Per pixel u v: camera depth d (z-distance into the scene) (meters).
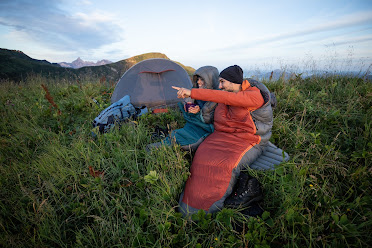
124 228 1.76
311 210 1.78
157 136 3.05
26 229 1.78
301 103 3.38
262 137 2.23
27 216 1.89
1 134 3.33
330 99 3.47
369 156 2.08
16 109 4.16
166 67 4.24
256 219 1.67
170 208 1.87
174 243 1.63
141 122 3.28
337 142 2.58
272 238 1.59
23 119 3.65
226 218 1.67
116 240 1.66
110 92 5.36
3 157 2.67
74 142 2.84
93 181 2.23
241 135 2.22
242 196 1.82
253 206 1.86
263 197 1.96
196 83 2.90
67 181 2.30
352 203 1.71
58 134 3.27
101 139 2.82
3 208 1.95
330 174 2.12
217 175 1.92
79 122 3.71
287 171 2.11
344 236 1.49
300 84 4.45
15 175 2.39
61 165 2.43
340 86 3.89
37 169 2.42
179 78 4.32
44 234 1.73
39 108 4.00
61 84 6.34
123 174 2.33
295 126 2.98
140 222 1.76
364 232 1.53
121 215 1.86
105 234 1.67
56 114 3.59
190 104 2.77
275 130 2.89
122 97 4.14
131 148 2.66
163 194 1.95
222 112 2.38
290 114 3.32
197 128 2.77
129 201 2.02
